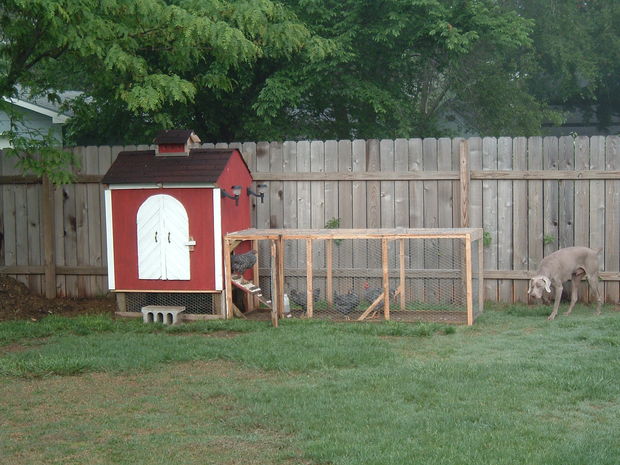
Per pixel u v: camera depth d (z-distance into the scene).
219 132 17.00
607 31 22.58
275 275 10.09
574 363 7.73
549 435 5.72
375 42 16.11
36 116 19.03
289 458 5.46
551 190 11.29
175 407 6.72
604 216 11.16
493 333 9.53
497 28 16.31
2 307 11.69
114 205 11.05
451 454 5.33
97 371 8.04
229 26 11.09
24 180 12.64
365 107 17.17
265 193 12.09
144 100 10.56
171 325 10.28
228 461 5.43
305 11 15.69
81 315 11.36
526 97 20.84
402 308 10.87
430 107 22.25
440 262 11.54
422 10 15.86
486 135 20.66
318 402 6.64
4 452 5.68
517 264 11.46
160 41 11.87
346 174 11.77
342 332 9.64
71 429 6.16
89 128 16.75
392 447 5.52
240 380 7.56
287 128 16.31
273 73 15.79
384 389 7.00
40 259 12.73
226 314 10.76
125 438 5.94
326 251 11.88
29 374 7.83
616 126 24.92
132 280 11.06
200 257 10.77
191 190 10.71
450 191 11.51
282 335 9.45
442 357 8.30
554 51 21.11
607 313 10.61
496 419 6.07
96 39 10.84
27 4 9.91
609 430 5.83
